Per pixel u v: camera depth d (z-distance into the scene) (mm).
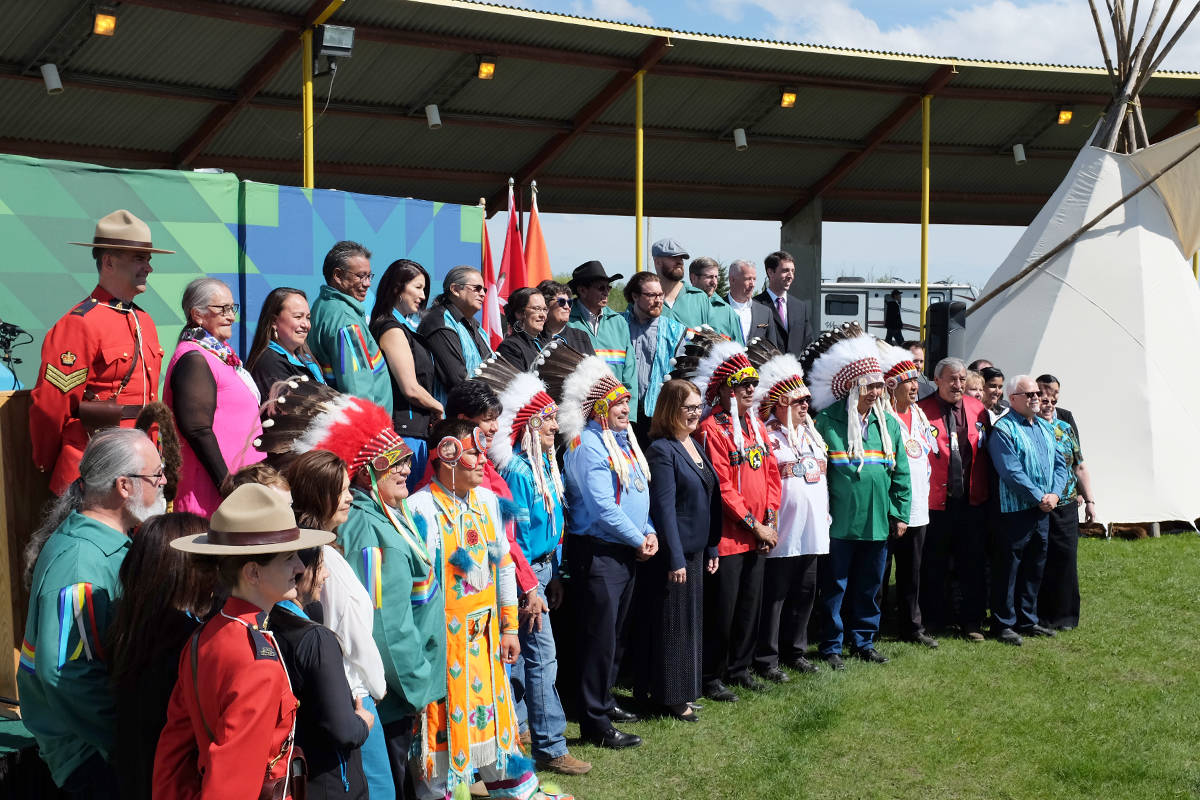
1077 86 15781
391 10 11312
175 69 11578
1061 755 5590
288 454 3719
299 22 10773
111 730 3197
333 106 13141
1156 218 11977
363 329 5344
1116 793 5195
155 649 2996
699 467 5961
